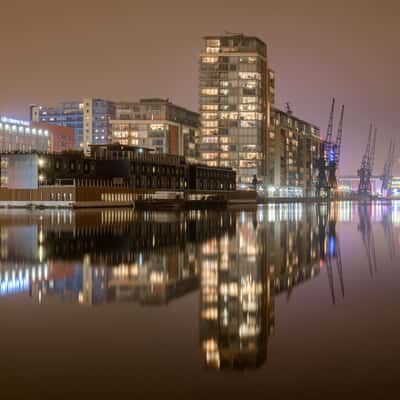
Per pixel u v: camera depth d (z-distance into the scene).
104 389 10.95
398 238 48.31
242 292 21.27
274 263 30.34
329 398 10.42
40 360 12.70
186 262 30.58
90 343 14.03
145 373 11.81
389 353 13.04
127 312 17.58
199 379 11.43
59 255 33.69
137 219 78.56
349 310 17.91
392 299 19.84
